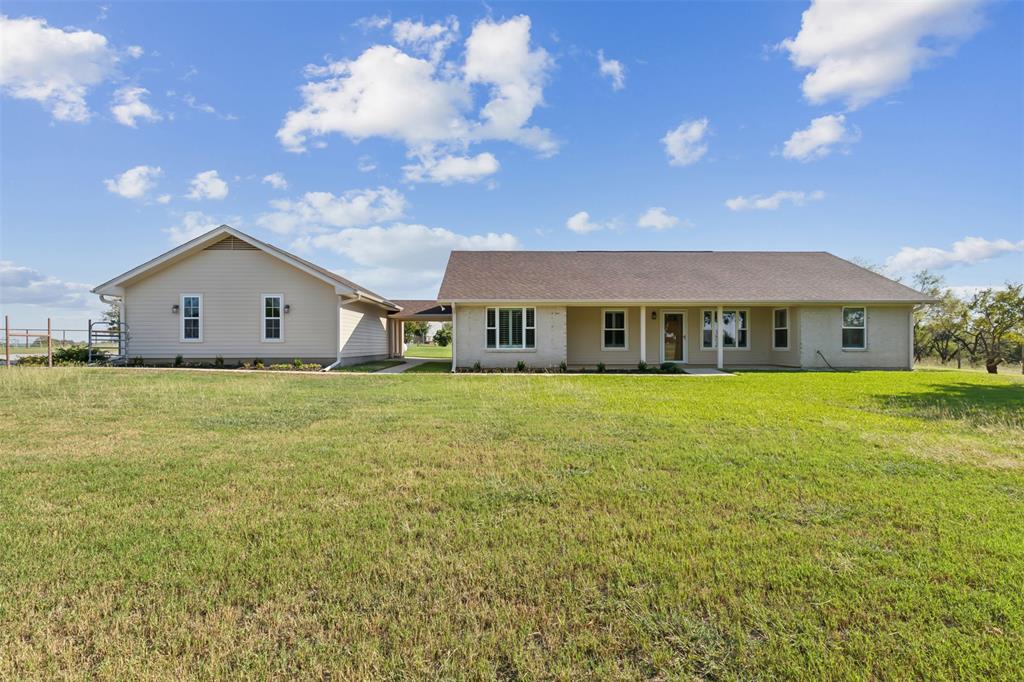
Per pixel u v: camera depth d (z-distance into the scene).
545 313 17.78
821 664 2.01
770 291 18.22
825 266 20.77
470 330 17.67
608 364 19.19
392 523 3.50
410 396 10.10
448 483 4.36
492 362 17.69
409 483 4.36
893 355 18.06
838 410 8.50
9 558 2.91
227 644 2.14
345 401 9.34
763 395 10.51
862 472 4.71
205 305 18.30
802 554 3.01
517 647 2.13
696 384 12.71
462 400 9.57
